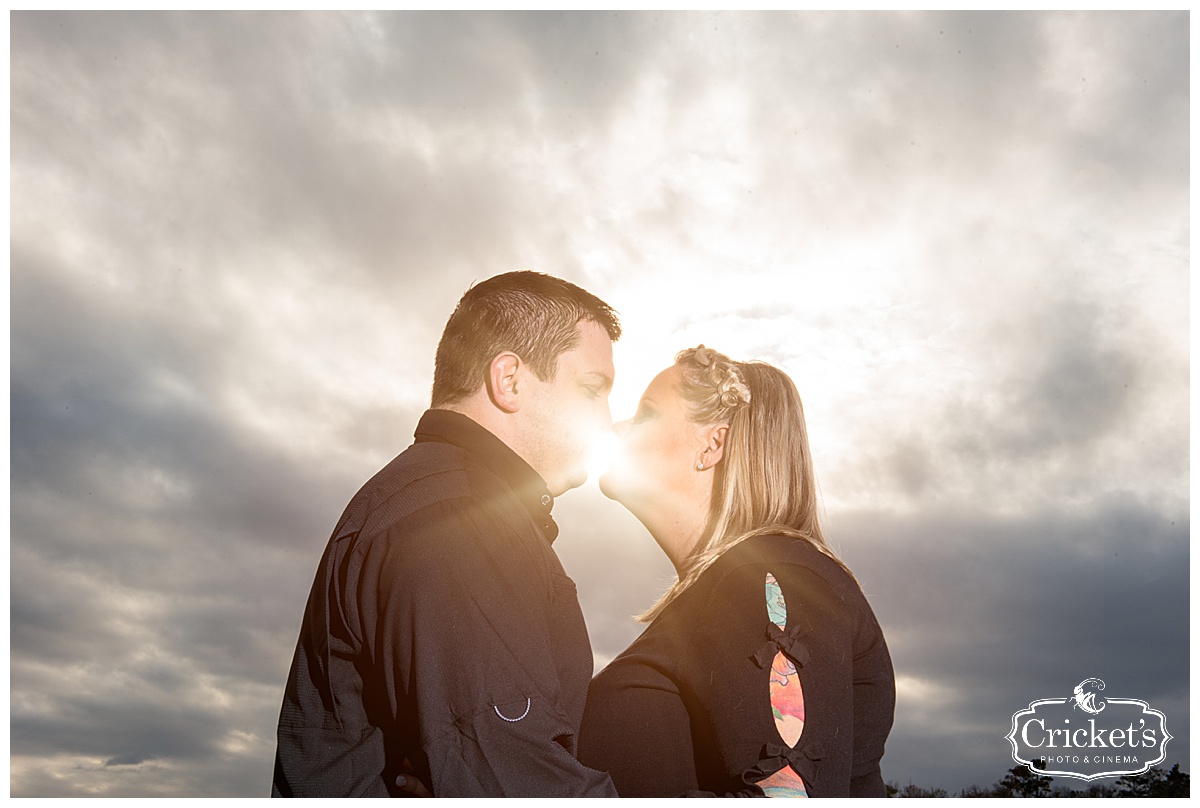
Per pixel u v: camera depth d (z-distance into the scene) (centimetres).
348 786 134
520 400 167
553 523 168
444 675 129
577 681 147
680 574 169
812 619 132
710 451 166
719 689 129
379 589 136
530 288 171
